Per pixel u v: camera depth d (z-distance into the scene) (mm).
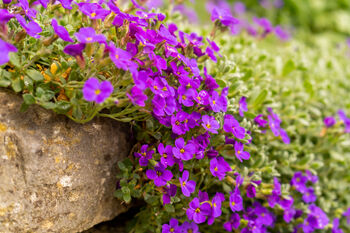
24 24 337
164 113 381
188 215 380
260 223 436
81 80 365
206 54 419
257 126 441
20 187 344
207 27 529
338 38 1137
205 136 390
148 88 360
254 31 683
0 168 340
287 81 572
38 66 374
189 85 385
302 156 526
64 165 359
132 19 362
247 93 462
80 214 373
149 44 351
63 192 361
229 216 429
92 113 362
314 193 513
